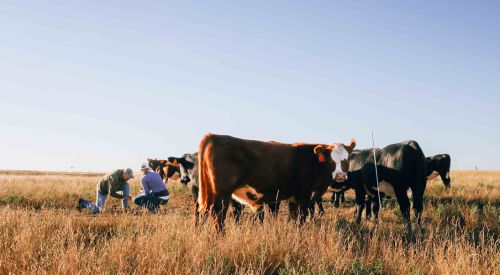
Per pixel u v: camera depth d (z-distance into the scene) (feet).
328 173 31.37
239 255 20.89
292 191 29.94
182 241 22.17
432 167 60.54
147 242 21.38
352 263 19.65
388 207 46.91
